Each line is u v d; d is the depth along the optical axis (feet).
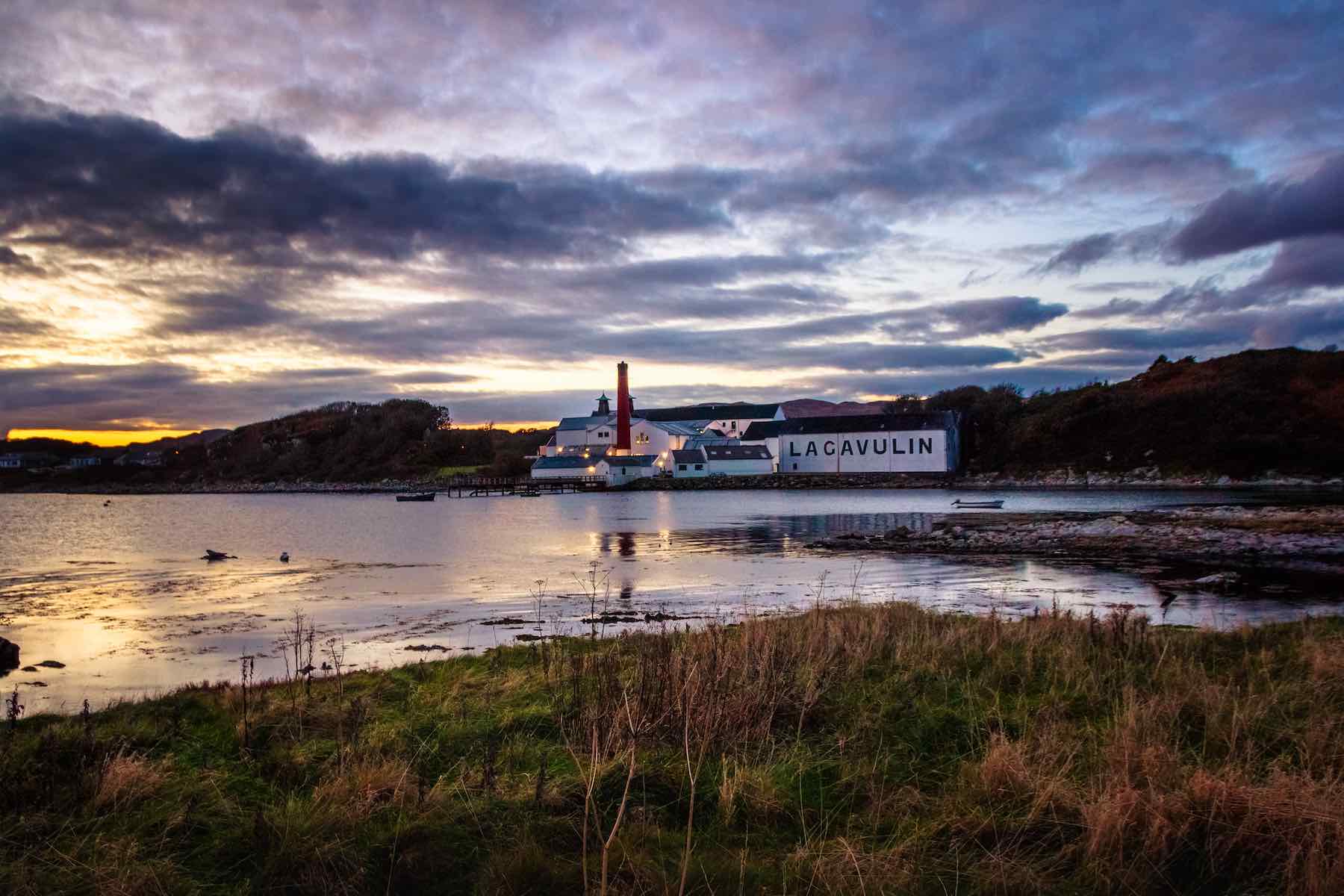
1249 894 18.39
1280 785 22.03
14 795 24.11
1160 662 38.17
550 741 29.86
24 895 18.49
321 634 68.54
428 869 19.72
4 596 96.48
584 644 51.37
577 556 137.49
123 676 54.08
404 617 77.20
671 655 35.55
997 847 20.22
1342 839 18.80
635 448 468.75
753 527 192.85
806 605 79.87
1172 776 23.75
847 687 36.01
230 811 23.49
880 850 20.33
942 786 24.72
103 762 26.35
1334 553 110.32
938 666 40.42
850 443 413.39
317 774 26.89
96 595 96.58
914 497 314.14
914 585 92.99
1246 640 45.50
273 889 19.21
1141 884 18.71
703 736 28.37
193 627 73.51
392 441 617.62
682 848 20.86
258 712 35.06
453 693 38.37
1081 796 22.85
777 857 20.52
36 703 46.01
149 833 22.13
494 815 22.67
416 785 24.34
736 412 520.83
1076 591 85.71
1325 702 31.01
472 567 122.31
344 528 220.84
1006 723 30.78
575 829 21.75
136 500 476.13
